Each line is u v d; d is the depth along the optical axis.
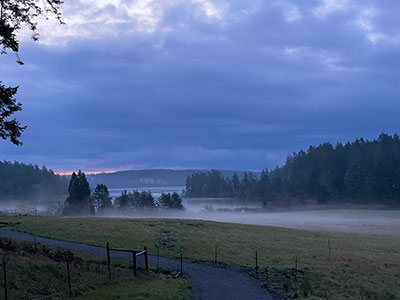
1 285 17.38
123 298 18.47
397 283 28.52
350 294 24.80
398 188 189.12
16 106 23.05
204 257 36.03
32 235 41.69
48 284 19.25
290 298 23.11
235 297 22.78
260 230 55.91
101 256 31.47
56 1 23.19
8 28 22.11
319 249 42.44
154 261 33.09
